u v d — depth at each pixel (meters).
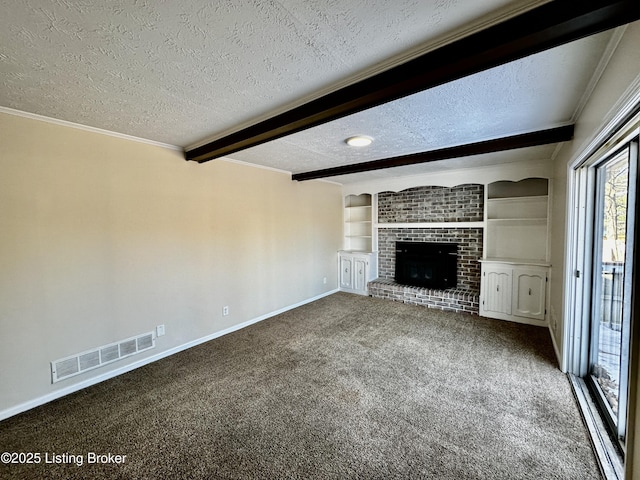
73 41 1.33
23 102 2.01
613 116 1.41
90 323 2.60
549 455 1.72
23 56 1.44
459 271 4.92
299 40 1.36
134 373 2.79
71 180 2.46
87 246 2.56
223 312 3.74
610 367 2.10
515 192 4.43
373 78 1.69
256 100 2.00
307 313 4.57
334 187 5.87
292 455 1.76
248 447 1.83
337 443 1.85
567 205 2.59
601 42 1.38
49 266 2.36
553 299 3.40
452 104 2.10
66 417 2.14
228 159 3.75
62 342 2.43
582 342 2.56
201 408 2.23
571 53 1.47
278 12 1.17
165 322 3.14
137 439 1.91
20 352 2.22
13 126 2.16
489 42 1.31
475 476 1.60
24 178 2.22
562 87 1.84
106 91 1.85
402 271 5.45
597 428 1.90
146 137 2.83
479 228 4.70
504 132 2.74
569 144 2.64
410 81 1.57
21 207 2.21
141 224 2.92
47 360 2.36
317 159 3.81
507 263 4.05
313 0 1.11
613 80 1.43
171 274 3.19
